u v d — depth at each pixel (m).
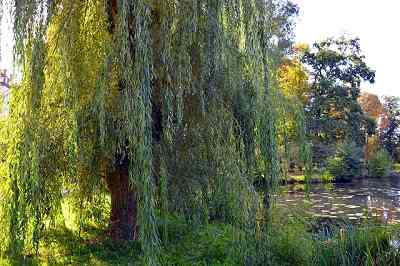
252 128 5.80
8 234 5.09
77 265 5.53
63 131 5.28
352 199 18.45
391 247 6.13
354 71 31.59
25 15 4.86
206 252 5.91
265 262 5.71
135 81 4.73
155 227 4.71
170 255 5.80
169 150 5.64
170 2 5.19
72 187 5.91
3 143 5.27
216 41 5.37
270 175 5.84
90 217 6.42
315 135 28.67
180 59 5.18
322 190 21.64
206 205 5.80
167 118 5.23
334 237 6.52
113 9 5.29
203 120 5.67
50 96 5.23
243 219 5.57
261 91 5.91
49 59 5.09
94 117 5.18
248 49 5.71
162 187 5.34
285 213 6.77
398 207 16.16
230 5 5.64
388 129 40.94
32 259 5.67
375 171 29.41
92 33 5.15
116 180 6.38
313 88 30.58
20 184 4.96
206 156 5.73
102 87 4.85
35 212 5.11
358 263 5.97
